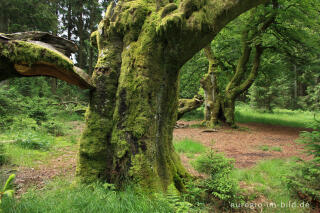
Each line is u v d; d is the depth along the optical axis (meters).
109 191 3.25
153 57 3.51
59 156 6.36
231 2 2.90
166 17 3.14
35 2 14.56
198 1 3.14
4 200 2.72
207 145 9.10
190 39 3.23
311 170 3.87
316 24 12.69
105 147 3.69
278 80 25.67
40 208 2.72
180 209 2.76
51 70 3.16
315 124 4.04
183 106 12.82
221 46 16.80
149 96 3.52
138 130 3.42
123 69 3.65
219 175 3.82
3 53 2.69
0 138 7.05
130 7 3.74
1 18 12.85
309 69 15.63
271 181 4.62
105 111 3.73
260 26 13.32
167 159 3.89
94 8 21.19
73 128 11.66
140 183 3.27
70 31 24.86
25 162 5.37
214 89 14.74
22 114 9.87
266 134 12.23
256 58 14.45
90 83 3.63
